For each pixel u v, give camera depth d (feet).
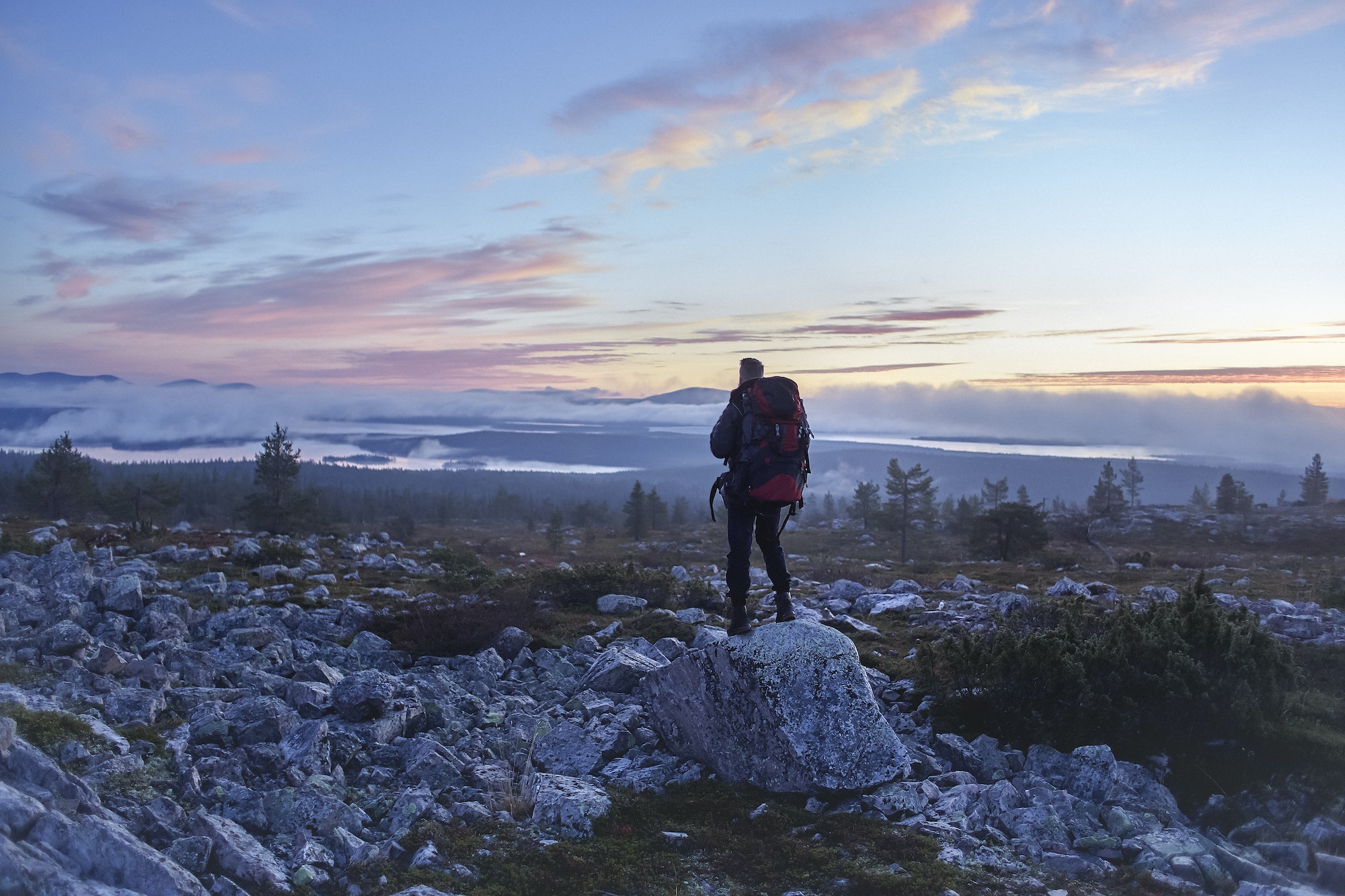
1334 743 24.00
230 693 29.12
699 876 17.89
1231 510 331.77
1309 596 69.26
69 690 25.61
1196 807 22.94
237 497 457.68
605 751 25.43
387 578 72.18
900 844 19.13
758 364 23.86
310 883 17.07
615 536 352.69
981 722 28.32
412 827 19.40
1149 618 30.17
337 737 24.98
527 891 16.90
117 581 40.34
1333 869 17.72
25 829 14.71
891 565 121.19
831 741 22.21
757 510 24.06
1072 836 20.63
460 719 29.63
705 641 39.14
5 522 93.76
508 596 47.96
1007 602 52.80
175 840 17.52
